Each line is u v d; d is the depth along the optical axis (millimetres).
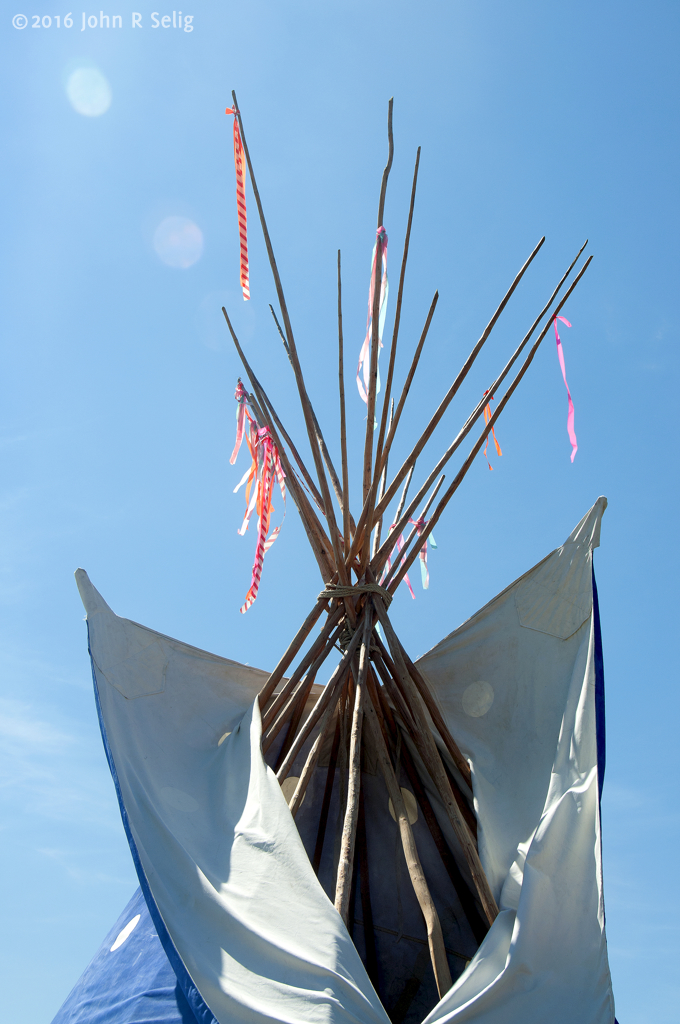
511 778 3801
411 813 4070
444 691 4215
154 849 3311
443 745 3879
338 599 4211
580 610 4121
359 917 4008
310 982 2771
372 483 4148
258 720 3869
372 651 4109
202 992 2850
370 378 4016
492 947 2949
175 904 3119
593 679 3781
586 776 3551
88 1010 3383
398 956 3873
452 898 3932
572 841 3301
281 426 4457
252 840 3264
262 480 4508
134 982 3357
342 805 3980
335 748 4227
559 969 2959
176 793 3631
